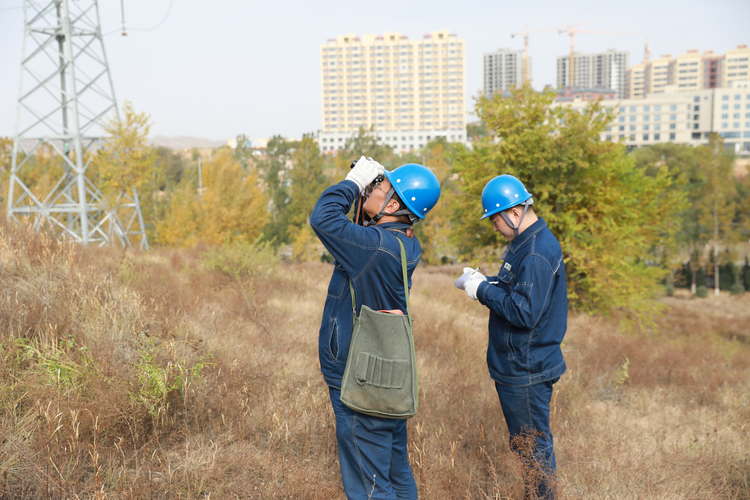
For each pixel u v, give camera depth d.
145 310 3.83
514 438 2.42
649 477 2.67
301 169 41.19
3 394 2.38
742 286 46.44
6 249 4.04
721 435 3.46
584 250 12.04
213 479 2.27
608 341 6.61
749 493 2.65
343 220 1.83
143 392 2.57
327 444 2.65
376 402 1.81
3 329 2.96
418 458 2.55
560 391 3.90
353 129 183.75
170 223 28.45
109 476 2.16
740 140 147.12
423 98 182.25
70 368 2.61
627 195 12.52
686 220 47.28
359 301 1.88
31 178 36.22
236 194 29.86
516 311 2.26
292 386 3.31
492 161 12.63
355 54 181.88
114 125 20.59
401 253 1.88
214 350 3.52
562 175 12.23
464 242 14.19
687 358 6.55
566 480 2.64
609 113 11.95
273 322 4.97
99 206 20.12
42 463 2.10
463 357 4.66
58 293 3.61
